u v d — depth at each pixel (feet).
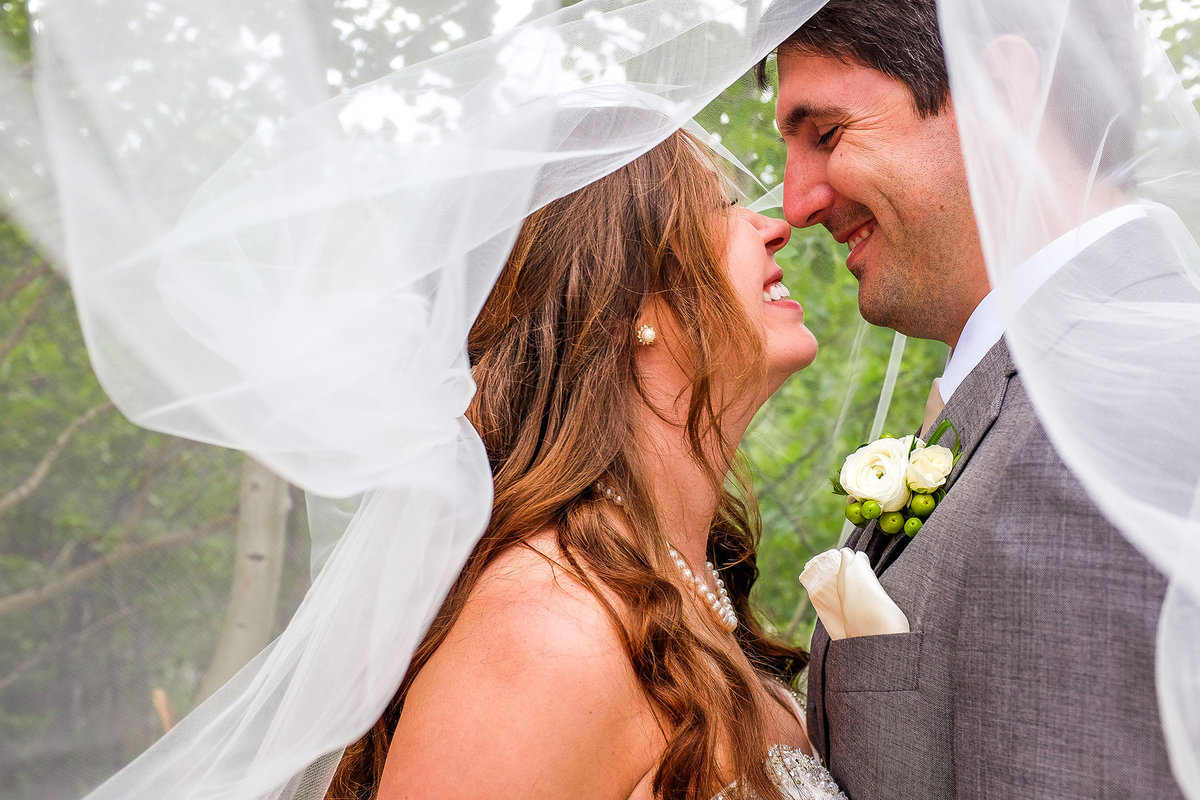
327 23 4.00
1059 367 3.92
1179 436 3.68
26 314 3.35
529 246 5.66
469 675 4.50
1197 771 3.26
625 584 4.81
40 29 3.38
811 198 5.98
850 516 5.18
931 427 5.78
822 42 5.61
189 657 3.69
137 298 3.48
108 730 3.47
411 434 4.29
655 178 5.66
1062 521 4.14
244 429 3.74
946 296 5.68
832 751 5.27
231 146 3.69
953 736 4.51
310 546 4.34
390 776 4.47
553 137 4.45
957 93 4.23
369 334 4.07
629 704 4.58
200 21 3.64
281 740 4.15
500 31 4.32
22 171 3.33
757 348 5.63
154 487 3.62
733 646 5.65
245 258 3.75
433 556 4.54
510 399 5.59
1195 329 3.96
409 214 4.11
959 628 4.52
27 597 3.35
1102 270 4.20
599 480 5.33
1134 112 4.51
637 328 5.57
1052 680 3.99
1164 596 3.80
